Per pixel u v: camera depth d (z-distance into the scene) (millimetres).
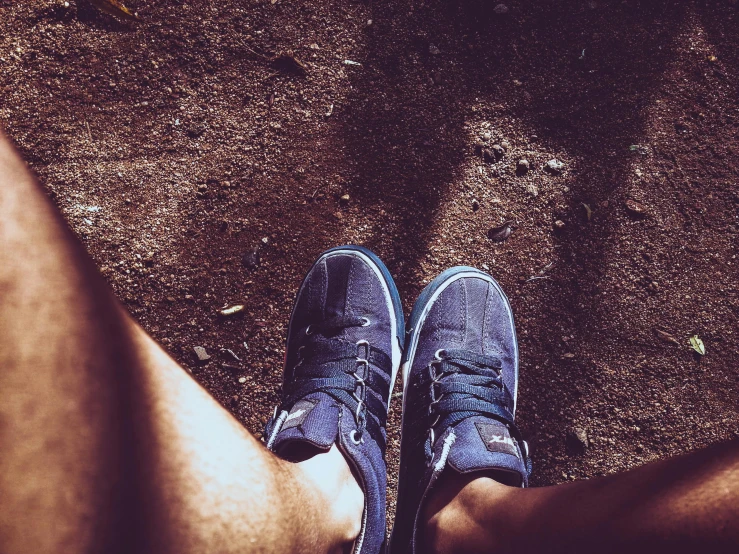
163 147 1553
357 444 1234
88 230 1508
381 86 1600
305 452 1213
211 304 1516
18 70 1546
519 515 945
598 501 789
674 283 1554
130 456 505
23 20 1559
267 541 649
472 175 1586
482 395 1392
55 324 484
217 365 1503
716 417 1503
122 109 1558
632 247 1566
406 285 1585
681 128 1609
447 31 1626
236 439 668
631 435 1501
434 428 1368
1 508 431
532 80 1617
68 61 1559
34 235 503
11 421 447
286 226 1552
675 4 1650
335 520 997
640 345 1532
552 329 1547
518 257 1575
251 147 1568
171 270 1518
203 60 1585
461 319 1543
